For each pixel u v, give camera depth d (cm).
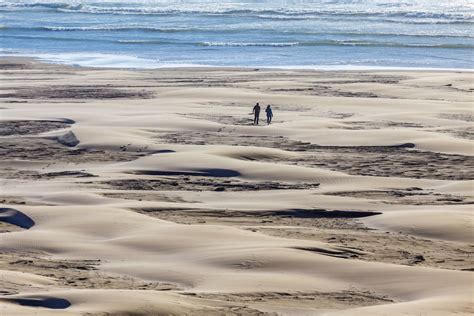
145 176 8188
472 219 6438
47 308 4216
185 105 12181
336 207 7012
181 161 8556
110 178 8112
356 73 15712
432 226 6300
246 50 19212
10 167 8700
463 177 8225
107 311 4100
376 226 6450
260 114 11569
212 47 19725
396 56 18250
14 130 10369
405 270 5103
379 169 8556
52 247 5794
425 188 7806
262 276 5022
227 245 5681
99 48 19650
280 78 15075
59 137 9912
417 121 11012
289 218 6756
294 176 8094
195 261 5366
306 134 10131
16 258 5569
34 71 16000
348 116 11444
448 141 9581
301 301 4584
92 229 6188
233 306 4397
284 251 5422
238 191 7662
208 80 14825
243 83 14425
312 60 17738
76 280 5019
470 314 4281
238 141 9812
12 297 4375
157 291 4625
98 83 14462
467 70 16300
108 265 5384
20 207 6712
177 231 6012
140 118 10925
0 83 14438
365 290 4838
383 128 10575
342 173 8306
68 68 16500
